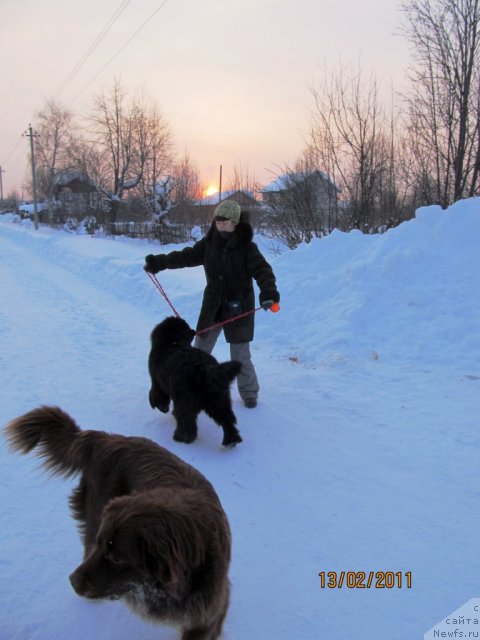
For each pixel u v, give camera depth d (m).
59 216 47.06
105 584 1.87
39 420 2.74
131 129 35.78
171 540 1.79
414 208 14.47
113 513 1.91
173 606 1.93
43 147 47.94
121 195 36.97
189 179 34.72
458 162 12.97
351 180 14.59
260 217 19.52
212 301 5.06
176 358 4.36
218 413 4.28
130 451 2.49
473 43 12.45
